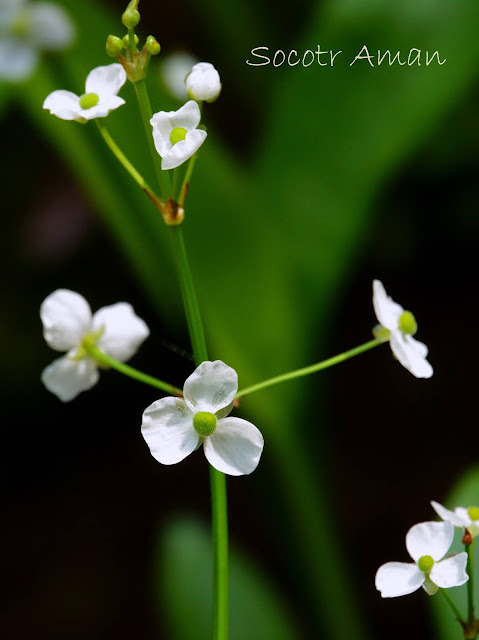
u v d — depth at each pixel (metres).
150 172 0.63
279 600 0.55
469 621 0.42
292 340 0.68
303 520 0.69
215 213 0.67
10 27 0.61
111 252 1.00
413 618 0.89
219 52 0.94
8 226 1.00
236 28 0.92
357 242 0.69
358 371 1.04
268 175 0.70
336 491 0.98
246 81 0.93
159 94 0.62
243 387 0.67
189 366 1.04
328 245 0.68
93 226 0.99
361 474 0.99
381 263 0.96
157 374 1.05
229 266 0.67
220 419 0.41
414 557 0.42
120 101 0.43
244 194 0.68
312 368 0.43
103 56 0.64
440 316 1.00
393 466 0.99
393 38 0.67
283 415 0.68
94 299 1.01
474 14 0.67
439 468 0.98
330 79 0.69
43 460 1.08
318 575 0.69
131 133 0.62
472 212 0.91
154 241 0.65
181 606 0.54
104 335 0.45
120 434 1.08
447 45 0.67
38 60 0.62
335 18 0.69
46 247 0.99
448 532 0.42
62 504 1.06
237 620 0.54
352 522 0.96
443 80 0.67
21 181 1.00
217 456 0.41
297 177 0.69
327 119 0.69
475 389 1.00
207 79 0.42
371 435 1.01
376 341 0.44
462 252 0.96
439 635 0.48
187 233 0.66
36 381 1.02
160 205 0.43
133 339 0.45
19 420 1.05
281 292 0.68
